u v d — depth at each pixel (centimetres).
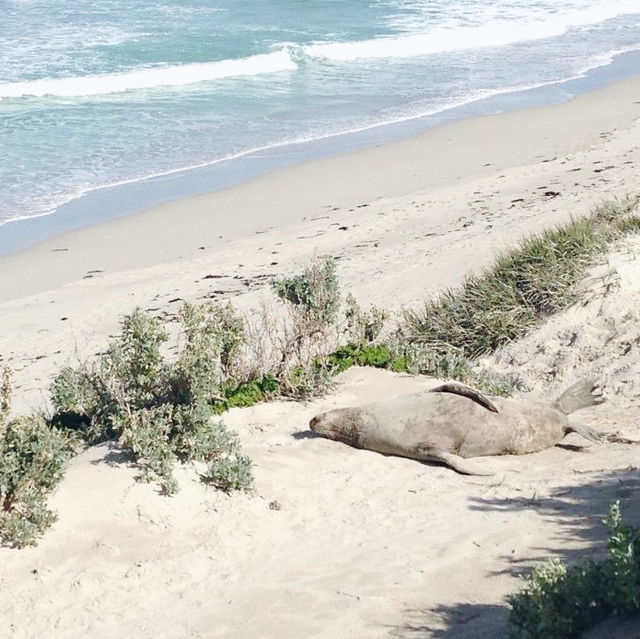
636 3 4612
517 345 1113
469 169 2230
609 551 550
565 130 2491
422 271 1456
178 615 570
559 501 687
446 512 693
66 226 1980
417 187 2127
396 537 655
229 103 2909
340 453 830
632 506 651
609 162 2080
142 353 787
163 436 731
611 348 1045
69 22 3941
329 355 1068
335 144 2494
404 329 1212
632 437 823
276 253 1762
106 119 2722
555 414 832
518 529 641
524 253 1258
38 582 604
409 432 819
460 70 3328
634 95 2845
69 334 1470
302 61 3441
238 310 1427
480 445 806
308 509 714
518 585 557
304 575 607
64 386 830
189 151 2442
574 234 1252
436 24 4091
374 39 3762
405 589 571
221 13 4225
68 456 715
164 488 695
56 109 2814
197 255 1809
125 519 666
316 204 2067
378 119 2719
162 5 4369
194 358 785
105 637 553
